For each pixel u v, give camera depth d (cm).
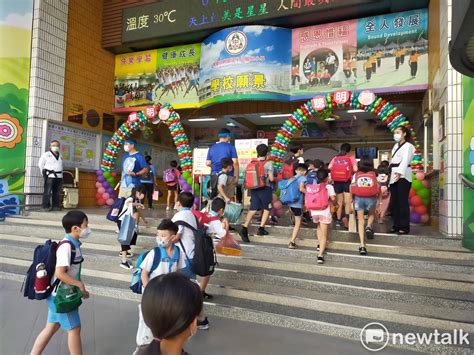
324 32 957
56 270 282
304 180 554
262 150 616
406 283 453
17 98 927
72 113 1049
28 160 932
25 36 943
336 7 887
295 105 1207
